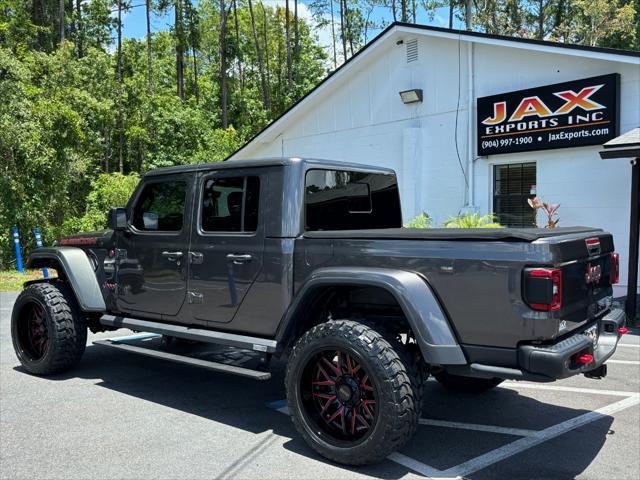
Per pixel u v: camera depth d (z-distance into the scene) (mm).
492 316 3104
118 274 5070
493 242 3125
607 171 9570
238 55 36594
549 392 5027
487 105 11055
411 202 12453
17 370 5723
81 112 20203
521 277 3010
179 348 6277
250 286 4027
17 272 14969
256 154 16547
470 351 3205
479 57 11281
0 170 15617
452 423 4254
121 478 3273
